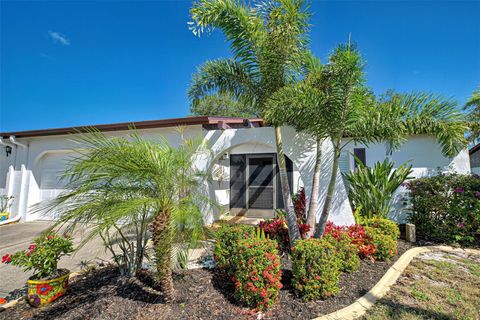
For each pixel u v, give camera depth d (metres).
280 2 4.62
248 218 10.08
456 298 3.45
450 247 5.79
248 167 10.71
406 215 7.19
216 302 3.38
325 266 3.44
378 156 9.16
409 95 4.95
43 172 10.47
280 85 5.42
